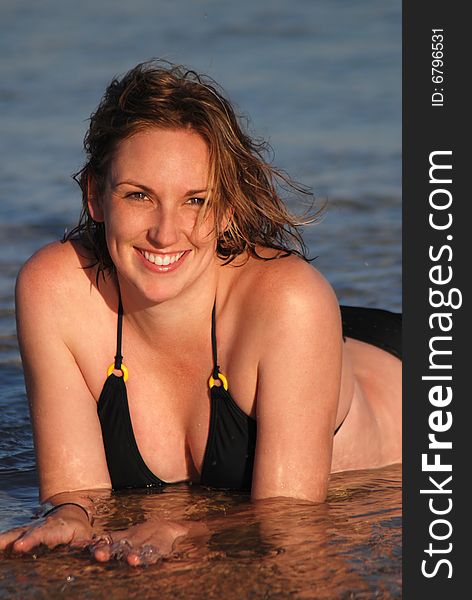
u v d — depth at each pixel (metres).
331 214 9.10
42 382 4.34
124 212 3.87
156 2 19.84
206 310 4.21
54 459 4.34
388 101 13.21
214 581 3.55
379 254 8.05
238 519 4.06
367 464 4.90
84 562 3.72
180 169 3.80
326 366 4.17
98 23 18.19
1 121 12.52
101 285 4.32
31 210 9.25
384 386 5.13
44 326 4.32
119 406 4.37
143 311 4.20
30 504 4.50
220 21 18.09
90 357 4.34
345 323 5.42
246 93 13.55
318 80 14.30
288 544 3.84
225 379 4.25
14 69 15.09
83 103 13.28
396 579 3.57
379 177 10.13
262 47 16.27
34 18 18.66
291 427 4.16
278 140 11.47
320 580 3.55
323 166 10.52
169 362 4.31
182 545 3.83
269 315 4.11
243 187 4.10
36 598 3.47
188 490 4.46
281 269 4.17
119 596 3.46
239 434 4.29
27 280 4.35
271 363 4.12
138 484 4.49
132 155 3.82
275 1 19.50
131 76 3.97
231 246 4.20
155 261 3.90
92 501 4.23
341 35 17.06
